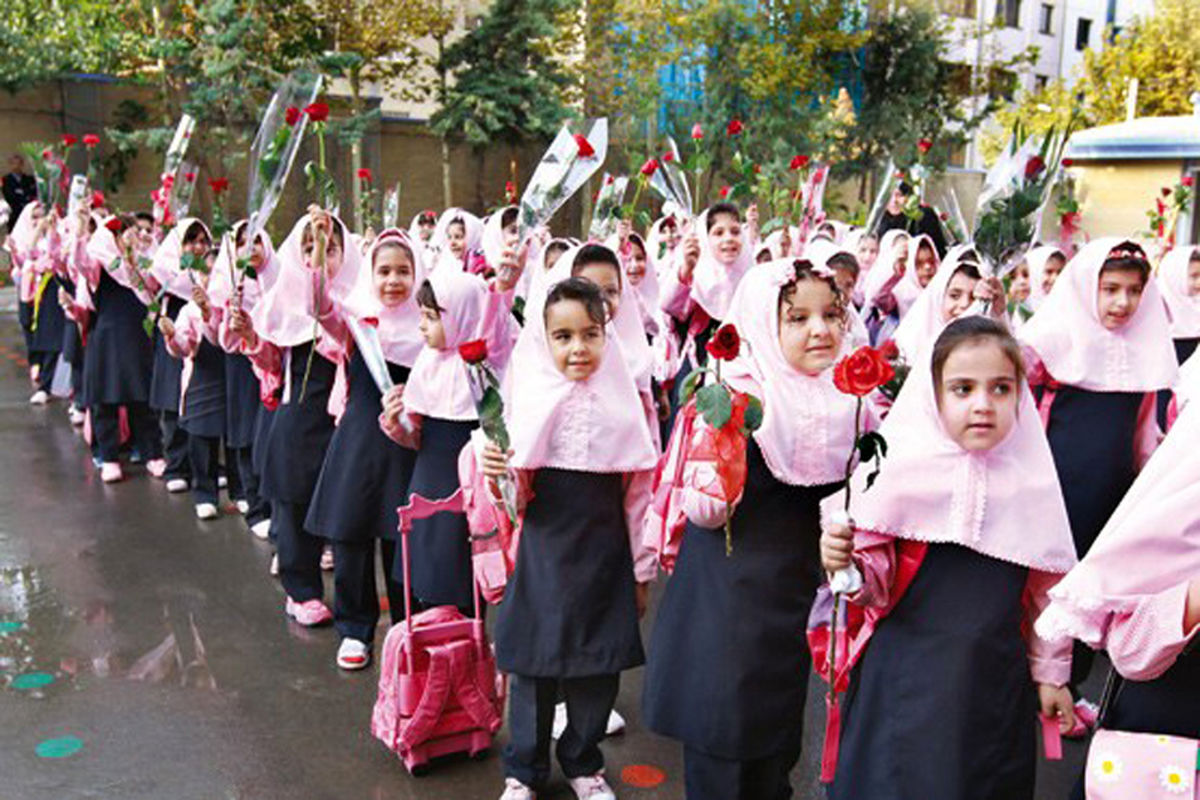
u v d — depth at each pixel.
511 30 17.67
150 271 6.67
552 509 3.11
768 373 2.72
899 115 19.16
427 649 3.46
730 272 5.88
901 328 5.02
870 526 2.38
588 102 18.42
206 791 3.41
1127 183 13.75
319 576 4.80
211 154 15.31
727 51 17.42
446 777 3.51
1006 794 2.30
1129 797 2.00
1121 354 3.86
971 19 25.70
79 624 4.75
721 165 14.95
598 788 3.28
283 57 16.73
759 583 2.68
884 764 2.35
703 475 2.55
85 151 17.14
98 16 18.72
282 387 4.70
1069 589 2.07
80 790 3.40
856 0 18.94
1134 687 2.16
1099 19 33.62
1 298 14.89
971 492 2.33
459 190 20.11
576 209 10.50
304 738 3.76
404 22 17.64
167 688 4.14
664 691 2.79
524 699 3.18
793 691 2.73
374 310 4.25
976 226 3.87
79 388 8.39
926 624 2.36
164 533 6.03
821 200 7.84
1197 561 1.96
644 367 3.89
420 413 3.85
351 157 15.73
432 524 3.81
